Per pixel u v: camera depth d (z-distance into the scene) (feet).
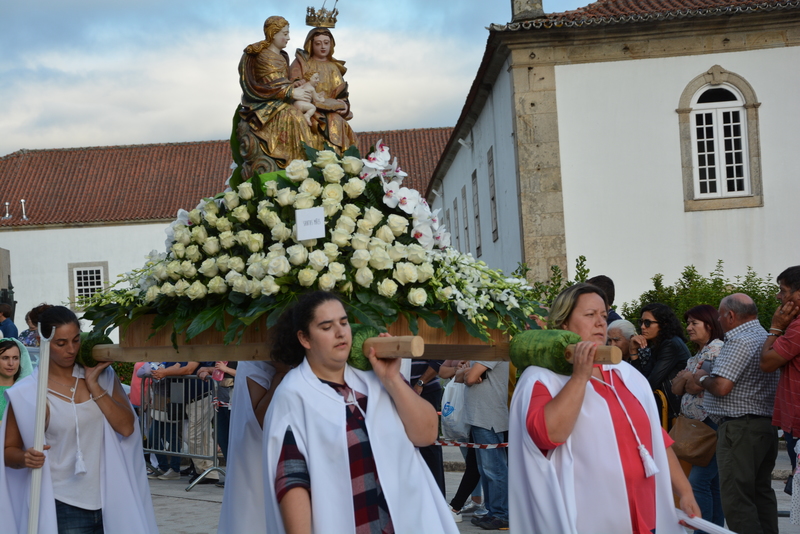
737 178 54.75
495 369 21.45
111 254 127.54
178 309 12.91
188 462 32.35
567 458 10.90
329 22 16.99
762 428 17.22
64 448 13.39
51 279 127.34
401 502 9.82
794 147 54.19
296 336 10.30
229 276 12.28
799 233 53.98
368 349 10.03
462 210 91.97
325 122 16.26
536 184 54.19
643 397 11.84
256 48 16.06
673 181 54.19
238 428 13.96
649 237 53.98
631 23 52.90
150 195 129.70
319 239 12.35
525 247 54.19
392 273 12.28
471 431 22.03
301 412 9.82
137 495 14.01
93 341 13.83
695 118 54.54
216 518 22.31
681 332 20.90
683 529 11.57
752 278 50.14
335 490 9.51
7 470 13.28
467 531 21.72
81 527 13.39
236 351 12.49
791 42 53.98
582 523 10.84
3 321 34.40
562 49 54.19
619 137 54.24
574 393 10.51
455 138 85.66
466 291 12.55
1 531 13.03
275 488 9.58
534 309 13.44
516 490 11.27
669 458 12.05
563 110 54.34
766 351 16.72
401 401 10.03
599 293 12.09
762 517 17.61
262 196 12.73
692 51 54.08
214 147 137.49
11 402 13.32
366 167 12.76
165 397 29.27
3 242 127.65
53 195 130.82
